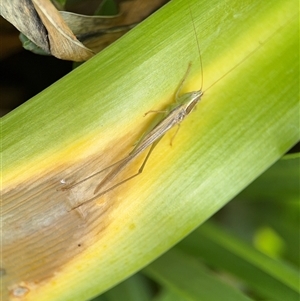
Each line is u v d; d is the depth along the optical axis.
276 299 0.14
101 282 0.13
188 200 0.13
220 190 0.13
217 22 0.13
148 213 0.13
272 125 0.13
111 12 0.14
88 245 0.13
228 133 0.13
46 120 0.12
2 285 0.13
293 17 0.13
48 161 0.12
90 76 0.12
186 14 0.12
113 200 0.13
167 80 0.13
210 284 0.14
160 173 0.13
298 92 0.13
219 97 0.13
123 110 0.12
